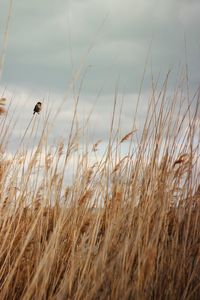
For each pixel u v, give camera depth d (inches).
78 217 173.3
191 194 172.9
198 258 159.5
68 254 169.6
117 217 161.0
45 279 147.2
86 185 178.1
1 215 167.8
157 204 164.2
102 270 148.4
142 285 150.9
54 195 175.6
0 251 159.5
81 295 146.5
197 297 157.2
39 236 168.2
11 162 173.2
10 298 156.2
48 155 176.1
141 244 158.7
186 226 172.1
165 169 170.6
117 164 174.6
